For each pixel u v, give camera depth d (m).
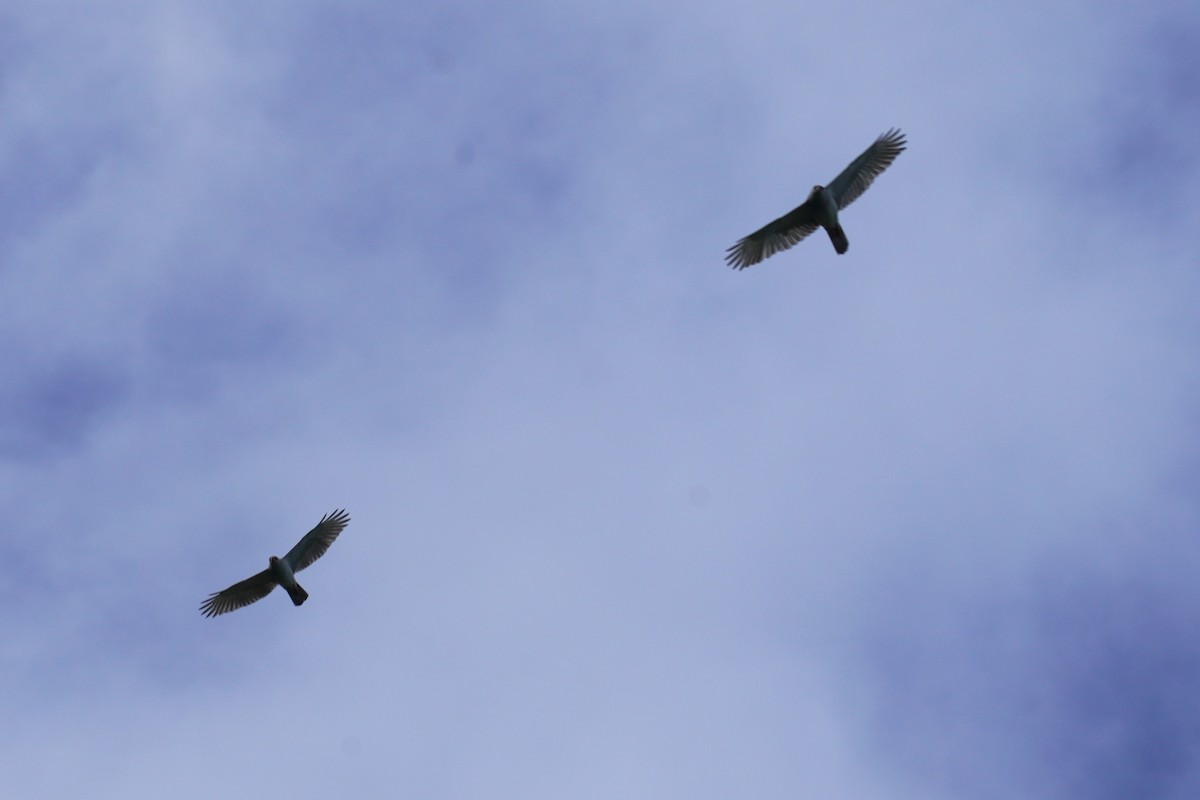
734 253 45.09
